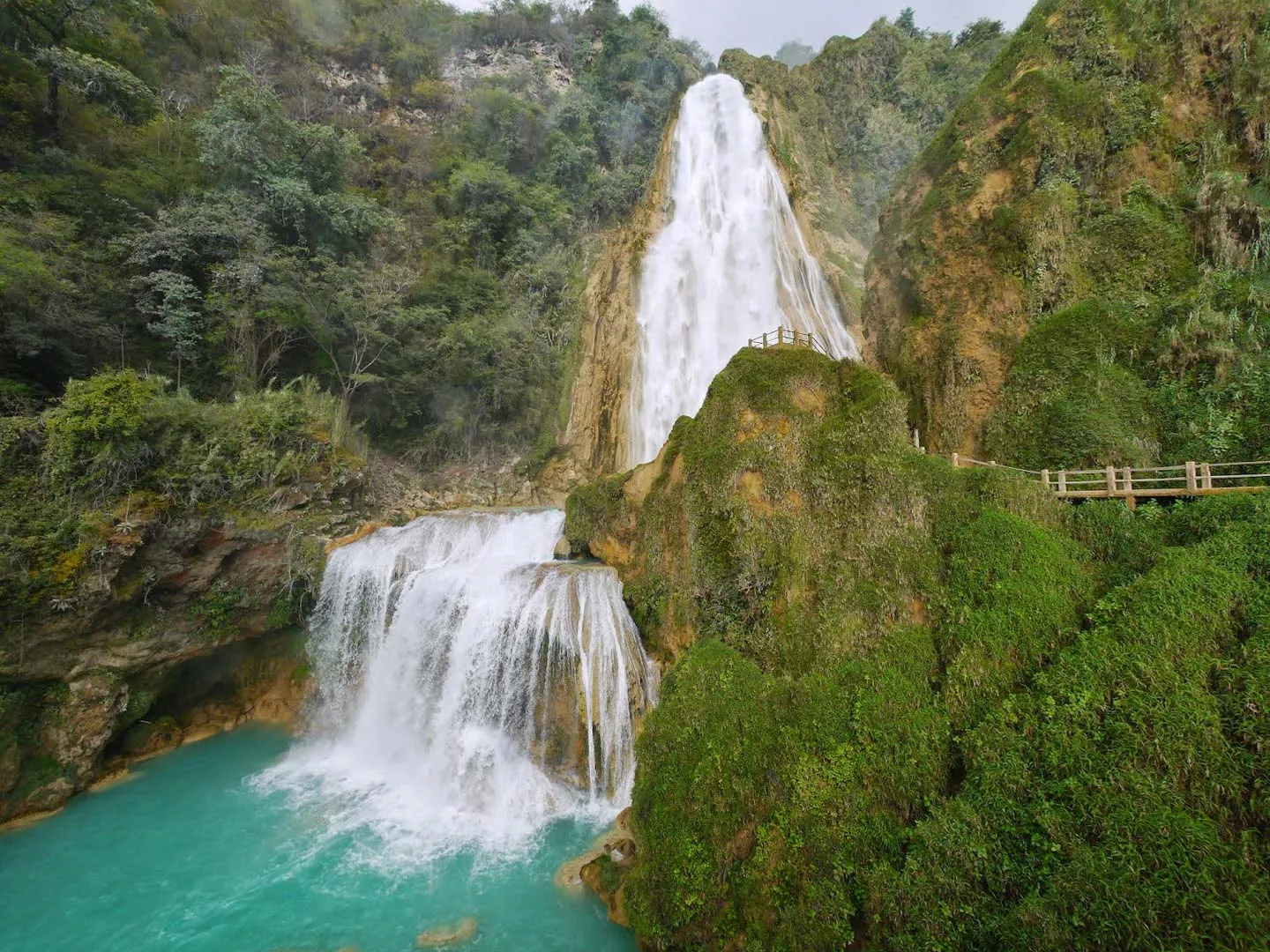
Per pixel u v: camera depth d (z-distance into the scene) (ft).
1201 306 52.47
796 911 29.63
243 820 48.26
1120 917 22.70
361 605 63.67
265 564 64.18
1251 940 20.66
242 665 66.08
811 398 49.26
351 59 152.25
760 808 33.86
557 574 55.47
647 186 133.28
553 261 118.73
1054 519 42.16
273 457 65.57
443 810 49.49
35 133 75.77
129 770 55.31
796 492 45.42
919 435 67.92
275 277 81.71
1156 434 50.83
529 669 52.34
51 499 52.54
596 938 36.24
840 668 37.86
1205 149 60.44
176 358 76.28
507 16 192.34
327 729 63.10
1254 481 43.52
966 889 26.89
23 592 49.21
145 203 78.43
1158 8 66.18
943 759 32.40
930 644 37.42
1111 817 25.31
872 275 83.46
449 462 103.76
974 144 70.74
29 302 60.18
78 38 85.76
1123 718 28.48
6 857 44.37
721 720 37.78
